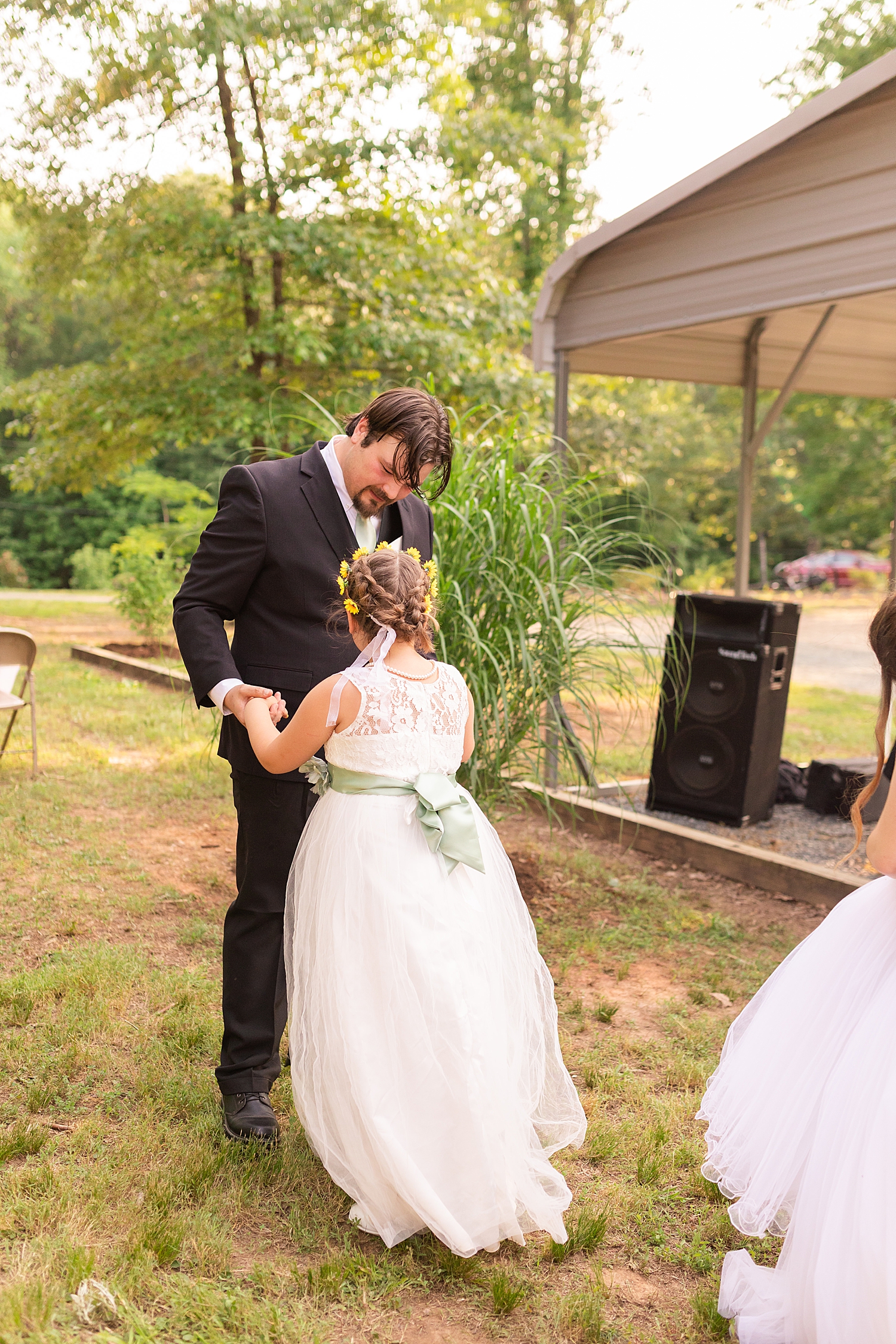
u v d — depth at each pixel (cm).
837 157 457
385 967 224
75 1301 203
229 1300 206
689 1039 337
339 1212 243
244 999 270
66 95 1000
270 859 266
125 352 1132
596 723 453
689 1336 211
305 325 1051
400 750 236
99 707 819
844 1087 193
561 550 440
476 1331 209
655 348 781
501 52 2327
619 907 460
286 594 260
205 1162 254
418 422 248
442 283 1087
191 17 943
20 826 515
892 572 898
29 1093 280
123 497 3125
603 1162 272
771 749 611
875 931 204
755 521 2944
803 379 877
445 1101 221
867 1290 178
